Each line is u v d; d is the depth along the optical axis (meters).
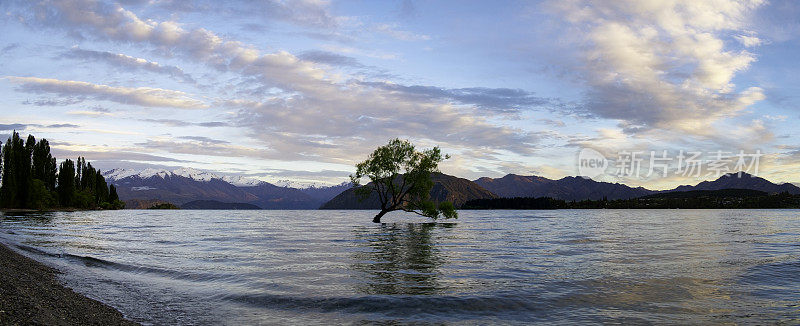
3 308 14.12
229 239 49.25
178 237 52.16
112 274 24.62
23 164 169.75
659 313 16.61
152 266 27.27
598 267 27.61
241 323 15.12
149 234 57.50
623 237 54.12
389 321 15.52
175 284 21.72
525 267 27.50
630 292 20.06
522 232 63.69
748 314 16.47
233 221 110.62
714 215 173.62
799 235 58.19
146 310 16.61
